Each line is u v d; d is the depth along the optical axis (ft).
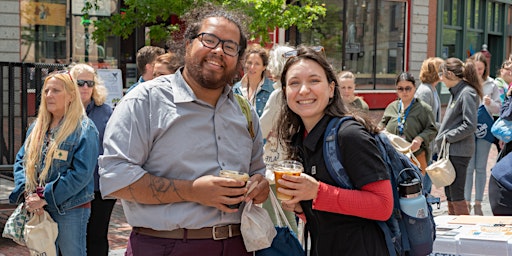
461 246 12.57
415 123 21.89
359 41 61.67
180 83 9.57
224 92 9.94
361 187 9.29
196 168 9.43
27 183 13.80
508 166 15.34
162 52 20.90
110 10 49.34
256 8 29.78
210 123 9.66
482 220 14.33
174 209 9.33
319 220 9.91
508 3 83.92
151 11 30.40
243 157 10.10
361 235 9.66
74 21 49.32
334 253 9.88
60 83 13.75
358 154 9.25
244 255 10.10
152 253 9.47
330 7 59.47
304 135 10.39
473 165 25.54
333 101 9.89
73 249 14.14
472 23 76.54
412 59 64.90
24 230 13.61
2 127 22.33
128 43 51.42
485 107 25.08
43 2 48.47
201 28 9.43
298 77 9.73
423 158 22.06
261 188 9.98
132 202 9.61
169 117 9.37
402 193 9.98
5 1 47.14
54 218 14.01
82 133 13.85
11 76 22.18
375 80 63.10
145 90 9.46
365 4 61.62
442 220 14.52
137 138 9.22
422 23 65.16
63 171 13.71
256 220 9.86
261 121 15.55
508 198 15.19
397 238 9.85
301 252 10.87
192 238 9.41
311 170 9.80
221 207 9.12
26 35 48.21
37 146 13.89
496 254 12.25
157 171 9.39
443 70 22.88
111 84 27.45
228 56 9.39
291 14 32.24
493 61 84.84
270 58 16.12
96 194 16.28
